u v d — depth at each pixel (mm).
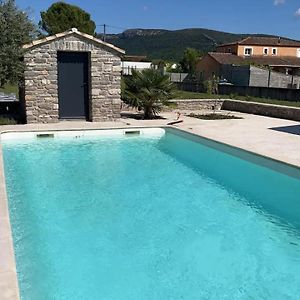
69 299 4027
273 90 22422
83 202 6902
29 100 12609
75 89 13609
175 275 4586
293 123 13773
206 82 29859
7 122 12703
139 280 4434
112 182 8086
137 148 11141
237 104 18062
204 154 10727
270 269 4742
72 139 11914
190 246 5316
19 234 5500
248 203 7020
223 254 5113
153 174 8727
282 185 7910
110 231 5734
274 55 60469
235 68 34938
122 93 14359
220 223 6125
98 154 10383
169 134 12859
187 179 8406
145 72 14367
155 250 5191
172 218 6289
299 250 5262
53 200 6949
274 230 5895
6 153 10156
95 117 13602
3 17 12039
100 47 13141
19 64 12070
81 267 4680
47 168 8977
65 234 5578
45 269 4582
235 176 8789
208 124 13398
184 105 18344
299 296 4195
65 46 12680
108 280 4418
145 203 6938
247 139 10523
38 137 11664
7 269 3570
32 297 4039
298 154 8672
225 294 4219
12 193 7207
